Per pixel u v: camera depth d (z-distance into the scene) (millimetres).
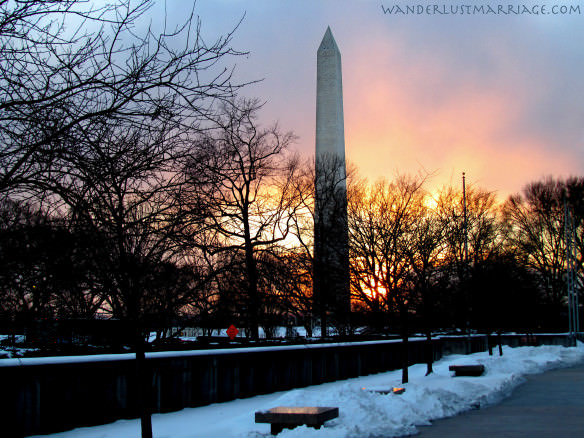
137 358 8727
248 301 11445
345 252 29703
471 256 39375
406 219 25906
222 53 7195
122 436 11398
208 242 11688
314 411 11453
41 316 7324
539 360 34406
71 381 12312
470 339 43219
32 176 6488
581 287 67500
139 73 6957
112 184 7457
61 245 6422
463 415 14234
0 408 11000
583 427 12250
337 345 24375
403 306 20766
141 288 8297
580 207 66000
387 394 15281
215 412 14609
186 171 8086
